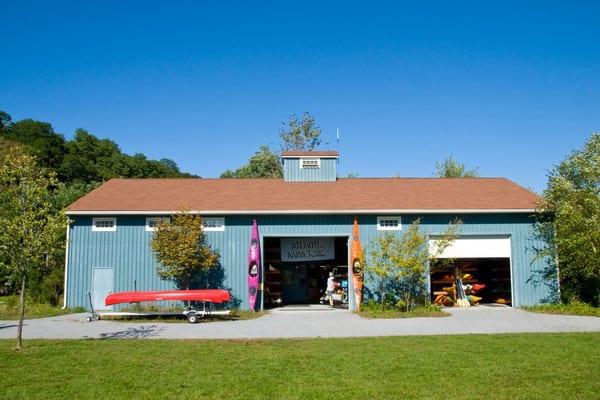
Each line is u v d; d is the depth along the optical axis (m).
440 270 20.98
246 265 19.30
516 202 20.67
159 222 18.50
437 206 20.06
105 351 10.31
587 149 19.42
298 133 51.28
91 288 18.83
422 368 8.86
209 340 11.81
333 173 23.59
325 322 15.52
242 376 8.31
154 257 19.02
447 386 7.78
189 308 16.91
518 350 10.38
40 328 14.01
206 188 21.97
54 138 54.03
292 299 23.47
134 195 20.69
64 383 7.90
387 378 8.23
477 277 23.02
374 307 18.64
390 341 11.58
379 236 19.83
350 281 19.61
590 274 18.20
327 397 7.23
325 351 10.36
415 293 19.25
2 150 34.03
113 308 18.66
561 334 12.49
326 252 21.58
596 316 16.84
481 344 11.07
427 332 13.20
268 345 11.08
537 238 20.20
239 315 17.59
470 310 19.03
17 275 11.15
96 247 19.02
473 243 20.16
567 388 7.67
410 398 7.21
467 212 19.88
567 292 19.75
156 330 13.67
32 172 11.13
